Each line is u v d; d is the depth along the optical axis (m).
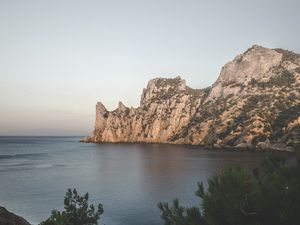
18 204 52.56
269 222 10.96
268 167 13.23
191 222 12.09
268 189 10.79
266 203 10.55
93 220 19.53
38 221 42.84
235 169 11.59
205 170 93.00
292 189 10.55
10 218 14.68
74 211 19.20
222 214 10.95
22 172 95.69
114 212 46.81
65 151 195.62
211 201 11.27
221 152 152.50
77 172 95.25
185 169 96.56
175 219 12.86
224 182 11.26
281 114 175.50
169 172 91.19
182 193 59.88
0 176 87.06
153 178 80.38
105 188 67.19
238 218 10.80
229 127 188.75
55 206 50.97
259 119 171.62
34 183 74.69
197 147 194.25
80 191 64.06
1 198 57.50
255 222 10.80
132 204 51.78
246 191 10.82
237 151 156.00
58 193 62.16
